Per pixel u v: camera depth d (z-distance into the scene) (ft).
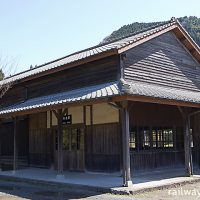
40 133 53.98
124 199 27.96
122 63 39.60
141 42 40.42
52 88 49.70
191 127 50.03
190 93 48.01
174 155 46.55
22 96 56.34
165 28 44.75
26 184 39.83
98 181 36.32
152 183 34.14
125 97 31.07
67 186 35.70
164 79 45.42
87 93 37.11
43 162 52.95
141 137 42.06
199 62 53.36
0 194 32.73
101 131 42.22
